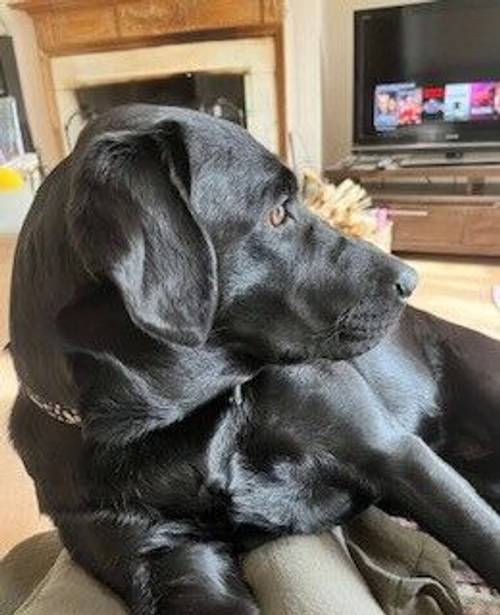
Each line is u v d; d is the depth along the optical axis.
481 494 1.16
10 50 3.89
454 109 3.00
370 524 1.00
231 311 0.84
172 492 0.84
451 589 0.87
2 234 3.73
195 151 0.76
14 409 0.96
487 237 2.88
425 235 2.98
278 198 0.84
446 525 0.92
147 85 3.62
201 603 0.77
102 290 0.75
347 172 3.03
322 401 0.96
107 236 0.67
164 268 0.69
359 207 2.39
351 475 0.99
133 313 0.67
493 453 1.25
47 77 3.76
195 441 0.86
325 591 0.79
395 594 0.84
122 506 0.83
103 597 0.82
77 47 3.60
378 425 0.98
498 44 2.82
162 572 0.82
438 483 0.94
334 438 0.97
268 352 0.89
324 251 0.89
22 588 0.94
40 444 0.89
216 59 3.35
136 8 3.35
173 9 3.28
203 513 0.87
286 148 3.38
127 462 0.84
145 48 3.47
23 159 3.75
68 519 0.87
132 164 0.69
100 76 3.63
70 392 0.82
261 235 0.83
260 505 0.91
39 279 0.81
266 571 0.85
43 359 0.83
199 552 0.85
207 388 0.86
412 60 2.97
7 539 1.42
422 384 1.24
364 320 0.92
